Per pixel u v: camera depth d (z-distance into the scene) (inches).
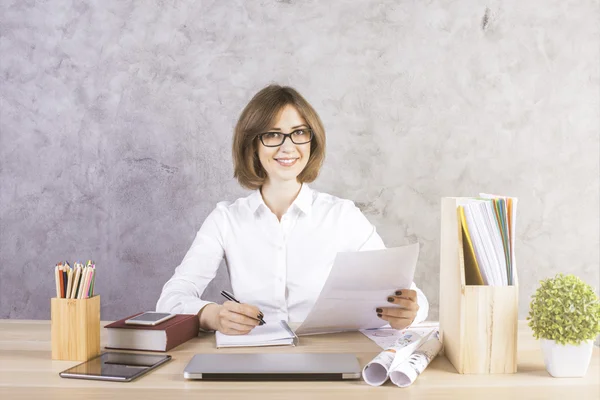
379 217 106.3
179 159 106.7
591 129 106.0
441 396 39.0
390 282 54.6
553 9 105.0
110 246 108.2
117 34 106.6
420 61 105.0
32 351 50.9
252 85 105.7
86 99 107.5
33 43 108.1
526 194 106.4
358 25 104.7
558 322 42.6
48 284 109.6
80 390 40.3
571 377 43.3
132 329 51.5
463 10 104.7
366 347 52.5
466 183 106.2
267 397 38.7
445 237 49.3
